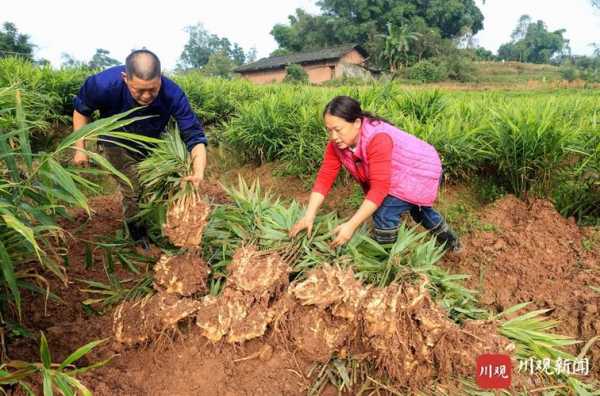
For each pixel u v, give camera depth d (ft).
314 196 8.85
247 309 7.48
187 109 9.34
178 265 7.89
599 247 10.78
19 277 7.29
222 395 7.08
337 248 8.80
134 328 7.50
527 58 243.19
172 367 7.47
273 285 7.61
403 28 144.66
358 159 8.28
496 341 6.96
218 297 7.78
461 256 10.89
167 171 8.57
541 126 12.42
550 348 7.79
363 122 8.11
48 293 7.30
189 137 9.38
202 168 8.54
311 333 7.13
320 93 25.85
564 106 18.52
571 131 12.84
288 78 126.72
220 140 24.11
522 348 7.93
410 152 8.45
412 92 21.21
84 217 13.12
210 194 16.69
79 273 9.84
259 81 153.89
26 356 7.20
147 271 9.54
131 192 10.36
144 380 7.23
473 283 9.98
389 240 9.46
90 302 8.53
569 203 12.78
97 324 8.21
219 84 31.32
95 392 6.75
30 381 6.59
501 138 13.15
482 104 21.02
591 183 12.38
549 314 8.96
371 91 21.27
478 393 7.11
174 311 7.50
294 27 192.44
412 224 12.64
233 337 7.38
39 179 6.63
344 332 7.14
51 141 22.50
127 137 6.24
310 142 17.92
